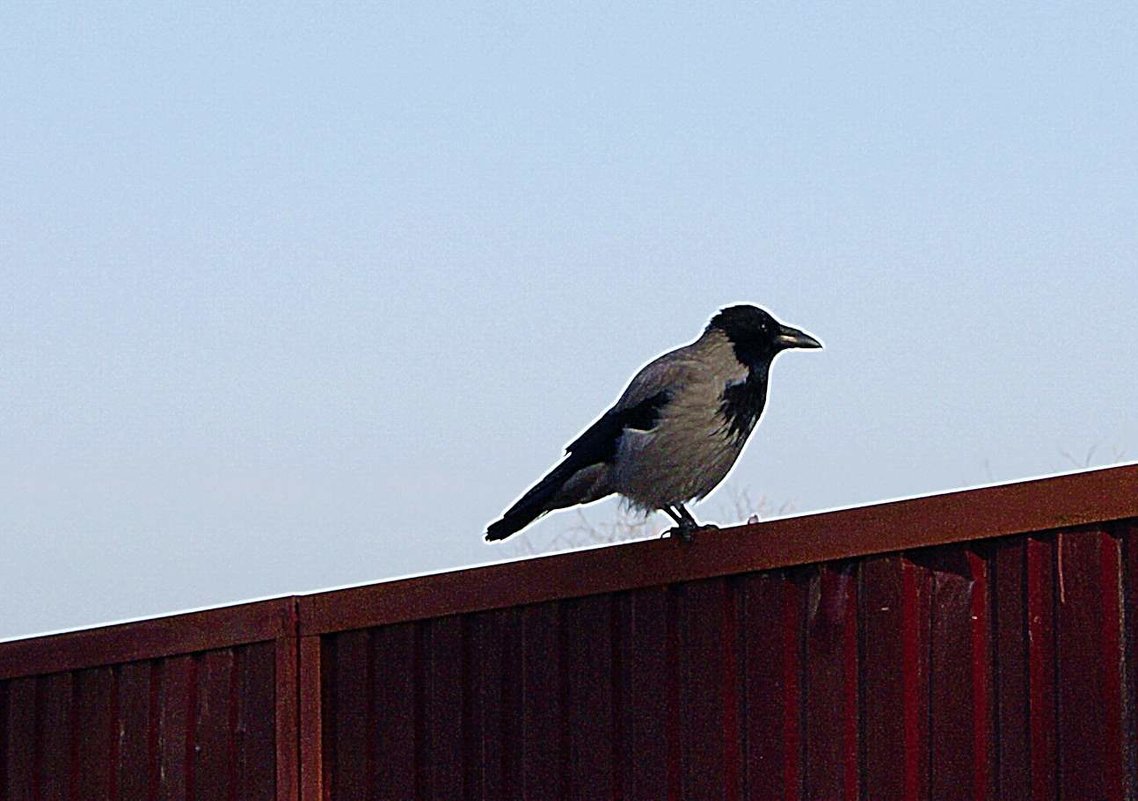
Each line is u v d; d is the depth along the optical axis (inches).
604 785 504.7
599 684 509.7
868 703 459.5
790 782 470.6
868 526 461.4
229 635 578.9
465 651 537.0
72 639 613.9
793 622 475.5
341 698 559.8
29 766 621.3
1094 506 427.5
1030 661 435.2
